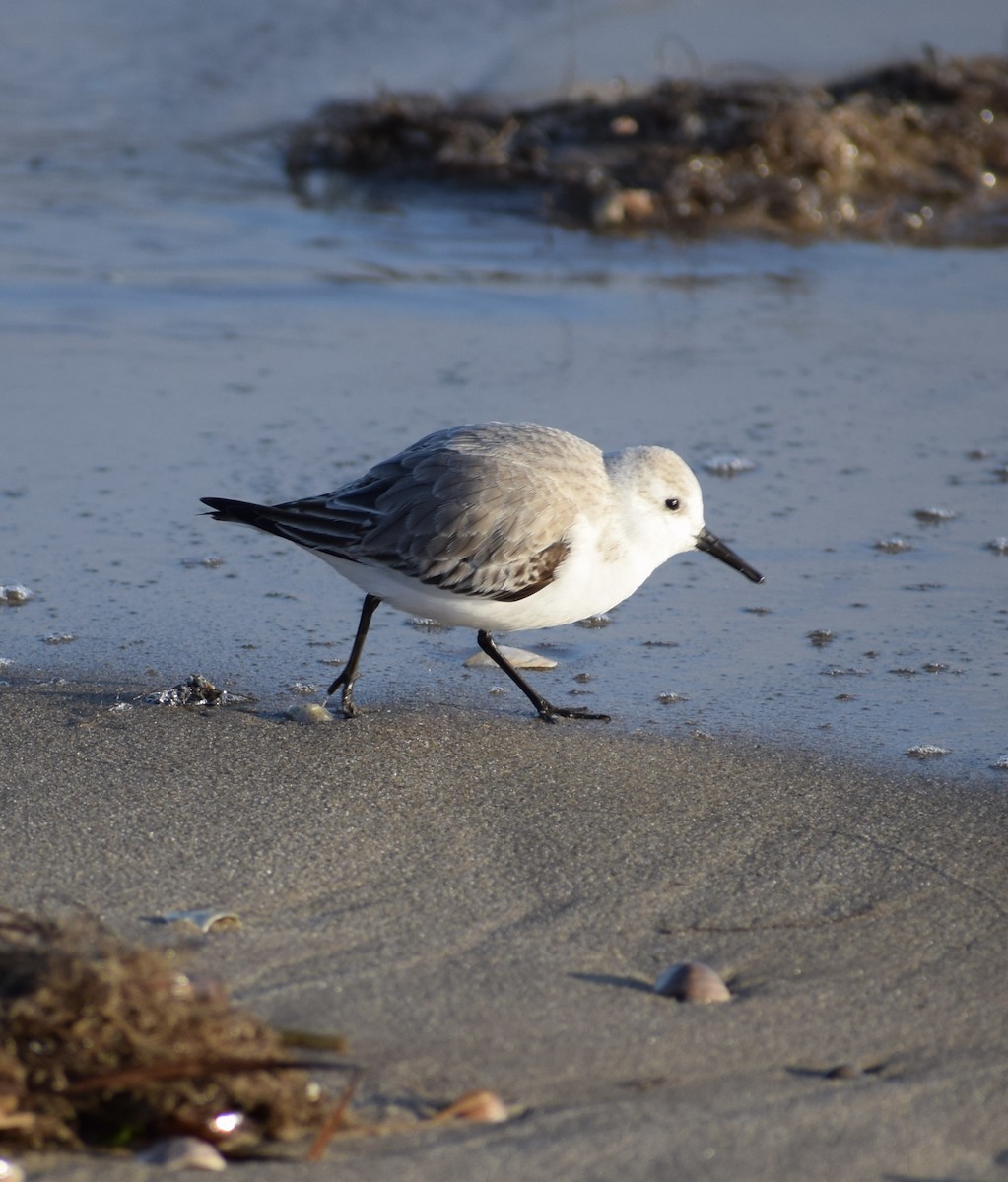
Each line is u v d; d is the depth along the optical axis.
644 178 24.88
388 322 18.95
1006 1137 5.86
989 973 7.18
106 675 10.63
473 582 9.76
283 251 21.81
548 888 7.95
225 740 9.69
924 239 23.27
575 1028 6.58
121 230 22.27
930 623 11.69
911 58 29.86
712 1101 6.02
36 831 8.33
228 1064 5.54
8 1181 5.20
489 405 16.03
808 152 25.39
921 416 15.94
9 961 5.98
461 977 7.00
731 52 30.67
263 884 7.86
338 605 12.16
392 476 9.98
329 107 27.06
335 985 6.87
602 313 19.48
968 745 9.84
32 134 26.58
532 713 10.36
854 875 8.17
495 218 23.98
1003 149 26.53
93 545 12.84
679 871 8.19
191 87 29.36
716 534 13.22
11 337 17.75
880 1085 6.18
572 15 33.03
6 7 33.06
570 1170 5.54
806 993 6.96
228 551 12.95
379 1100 5.95
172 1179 5.29
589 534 9.91
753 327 18.94
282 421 15.55
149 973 5.82
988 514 13.58
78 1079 5.58
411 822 8.67
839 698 10.54
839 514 13.60
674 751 9.76
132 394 16.20
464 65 30.28
